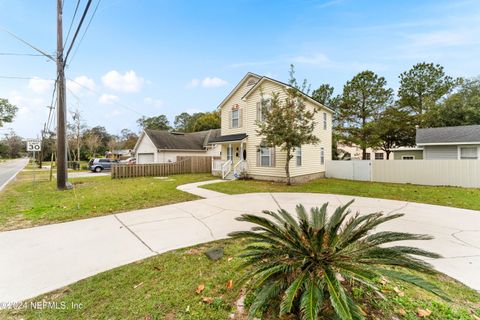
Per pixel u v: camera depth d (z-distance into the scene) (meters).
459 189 9.80
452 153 13.59
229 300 2.29
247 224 4.96
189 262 3.19
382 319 1.92
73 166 29.17
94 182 12.64
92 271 2.94
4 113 29.34
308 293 1.73
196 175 16.55
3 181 14.02
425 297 2.29
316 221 2.82
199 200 7.48
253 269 2.13
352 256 2.12
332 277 1.83
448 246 3.71
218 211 6.09
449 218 5.34
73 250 3.61
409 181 12.01
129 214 5.78
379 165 12.95
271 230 2.47
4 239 4.08
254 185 11.07
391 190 9.63
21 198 7.87
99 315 2.10
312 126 11.13
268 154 12.86
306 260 2.07
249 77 14.12
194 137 26.11
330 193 8.92
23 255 3.42
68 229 4.64
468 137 12.99
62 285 2.61
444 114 19.14
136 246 3.77
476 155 12.88
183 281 2.68
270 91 12.67
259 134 11.37
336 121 24.62
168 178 14.45
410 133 20.30
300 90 11.10
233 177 13.91
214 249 3.59
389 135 21.11
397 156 21.55
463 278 2.71
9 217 5.48
